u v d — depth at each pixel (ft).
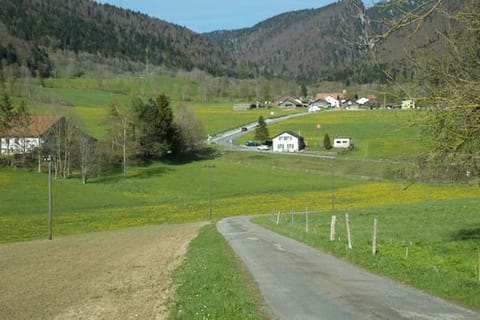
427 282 50.31
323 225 124.47
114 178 308.60
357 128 451.53
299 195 250.57
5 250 120.67
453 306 41.88
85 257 99.35
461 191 224.53
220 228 139.33
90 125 426.51
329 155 359.87
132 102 370.73
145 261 86.48
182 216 209.87
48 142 312.71
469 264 62.39
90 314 49.57
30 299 60.23
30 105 435.53
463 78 45.85
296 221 143.74
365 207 184.75
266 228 132.36
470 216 128.16
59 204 232.53
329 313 40.98
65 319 48.83
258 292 50.11
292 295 48.24
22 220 196.65
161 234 140.26
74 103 547.49
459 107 44.98
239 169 338.75
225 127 516.32
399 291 47.91
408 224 117.39
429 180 57.77
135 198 254.47
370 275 56.85
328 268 62.59
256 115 579.48
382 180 276.62
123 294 58.23
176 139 372.99
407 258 67.97
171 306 47.73
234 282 55.11
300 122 506.48
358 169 309.22
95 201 243.19
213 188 280.10
